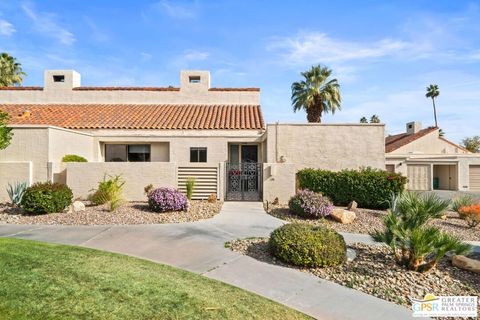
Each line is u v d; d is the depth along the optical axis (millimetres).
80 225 9375
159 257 6730
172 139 18156
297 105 33906
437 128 34469
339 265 6504
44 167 13672
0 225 9328
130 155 19094
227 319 4211
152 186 13969
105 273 5441
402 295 5340
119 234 8391
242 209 12703
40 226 9227
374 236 6785
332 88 32594
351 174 14031
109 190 12484
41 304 4234
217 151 18188
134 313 4164
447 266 6543
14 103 23469
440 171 32312
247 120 20016
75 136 16047
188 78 24328
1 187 13344
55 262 5824
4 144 11500
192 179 14484
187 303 4555
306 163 16625
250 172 15648
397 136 40156
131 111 21734
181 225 9594
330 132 16688
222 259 6707
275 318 4379
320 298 5137
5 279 4906
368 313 4719
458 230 10547
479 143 50500
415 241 6070
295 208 11336
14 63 38844
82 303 4328
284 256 6512
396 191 13422
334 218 10945
